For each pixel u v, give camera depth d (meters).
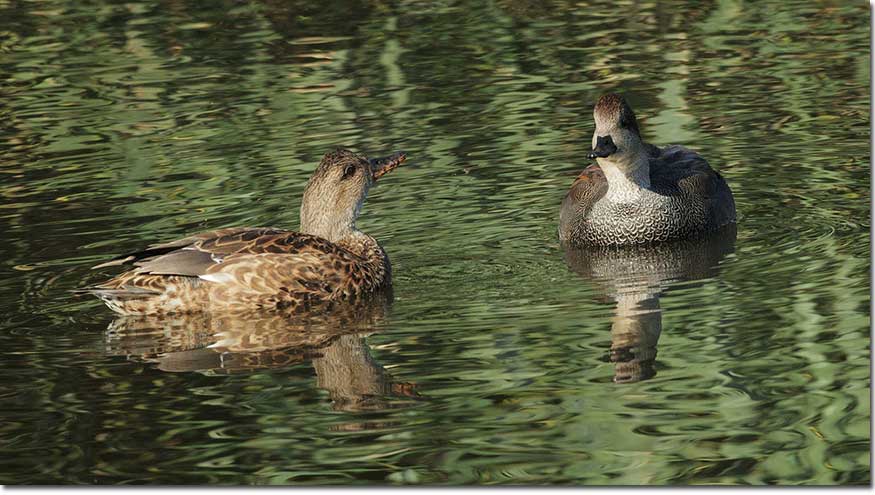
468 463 9.71
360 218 15.86
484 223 15.60
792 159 17.31
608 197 15.34
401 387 11.06
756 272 13.68
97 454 9.97
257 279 13.35
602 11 24.64
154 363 11.77
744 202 16.22
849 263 13.62
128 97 20.80
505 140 18.28
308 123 19.19
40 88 21.44
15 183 17.19
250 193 16.48
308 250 13.62
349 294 13.61
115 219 15.77
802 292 12.88
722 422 10.20
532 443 9.99
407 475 9.57
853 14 23.59
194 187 16.81
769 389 10.72
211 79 21.55
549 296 13.27
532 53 22.34
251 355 11.94
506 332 12.23
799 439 9.91
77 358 11.91
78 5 25.92
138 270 13.12
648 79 20.70
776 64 21.14
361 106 19.91
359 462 9.77
